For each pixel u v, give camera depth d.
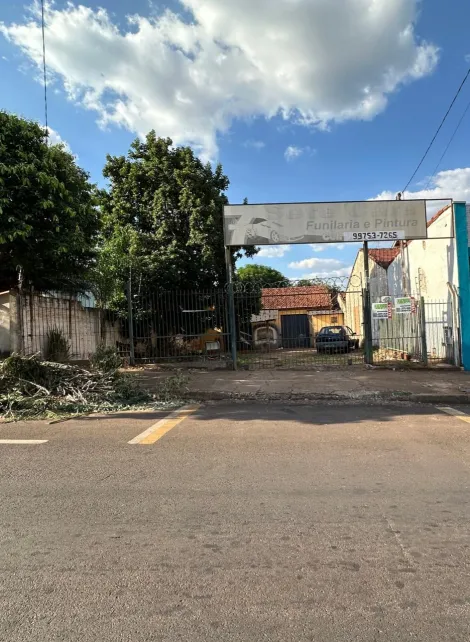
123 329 17.72
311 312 30.14
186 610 2.55
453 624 2.41
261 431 6.51
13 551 3.21
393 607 2.56
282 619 2.46
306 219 13.34
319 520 3.63
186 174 18.64
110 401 8.74
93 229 11.94
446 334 13.49
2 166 8.87
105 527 3.55
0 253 10.39
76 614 2.52
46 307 12.64
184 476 4.66
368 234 13.26
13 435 6.45
